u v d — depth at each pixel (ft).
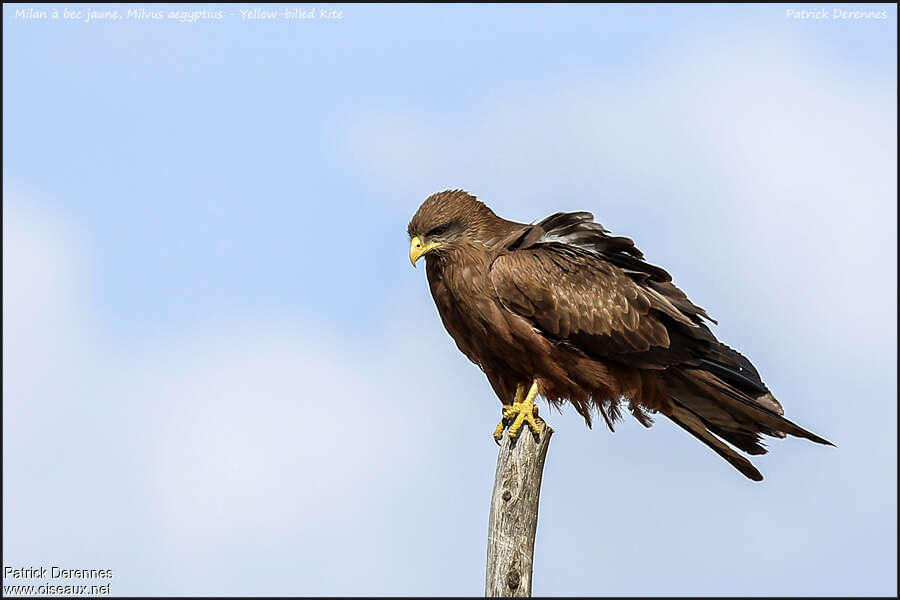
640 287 44.60
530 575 37.22
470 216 44.01
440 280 44.14
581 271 43.83
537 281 42.91
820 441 44.14
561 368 43.75
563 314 42.96
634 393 44.78
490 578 36.94
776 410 44.24
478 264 43.21
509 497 37.68
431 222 43.39
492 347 43.93
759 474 47.42
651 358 43.98
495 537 37.37
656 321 44.01
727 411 46.03
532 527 37.76
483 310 43.06
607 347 43.60
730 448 47.70
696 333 44.06
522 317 43.06
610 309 43.45
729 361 44.60
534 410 39.34
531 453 38.27
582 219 45.44
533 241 44.14
